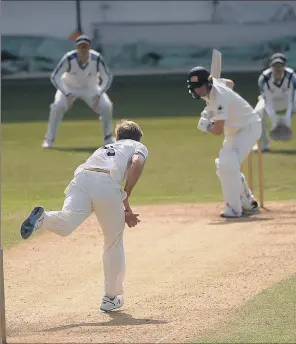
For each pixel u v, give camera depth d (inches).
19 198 1975.9
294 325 933.8
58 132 3056.1
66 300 1100.5
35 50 4210.1
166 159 2501.2
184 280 1167.6
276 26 4279.0
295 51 4276.6
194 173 2289.6
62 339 916.0
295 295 1055.0
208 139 2834.6
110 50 4279.0
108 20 4254.4
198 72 1587.1
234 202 1635.1
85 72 2669.8
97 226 1545.3
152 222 1596.9
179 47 4311.0
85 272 1245.1
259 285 1117.1
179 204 1827.0
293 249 1300.4
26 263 1302.9
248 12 4264.3
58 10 4205.2
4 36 4192.9
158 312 1019.3
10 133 3043.8
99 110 2689.5
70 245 1412.4
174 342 892.0
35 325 984.3
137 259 1309.1
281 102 2507.4
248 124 1648.6
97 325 972.6
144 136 2910.9
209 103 1610.5
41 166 2429.9
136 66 4311.0
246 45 4284.0
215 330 928.9
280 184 2105.1
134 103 3651.6
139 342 897.5
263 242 1363.2
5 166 2438.5
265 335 901.8
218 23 4281.5
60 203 1862.7
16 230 1534.2
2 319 908.0
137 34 4281.5
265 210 1702.8
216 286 1125.7
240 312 996.6
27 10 4183.1
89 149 2694.4
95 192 1000.9
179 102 3661.4
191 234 1472.7
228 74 4276.6
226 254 1302.9
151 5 4261.8
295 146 2689.5
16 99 3801.7
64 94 2699.3
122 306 1055.6
